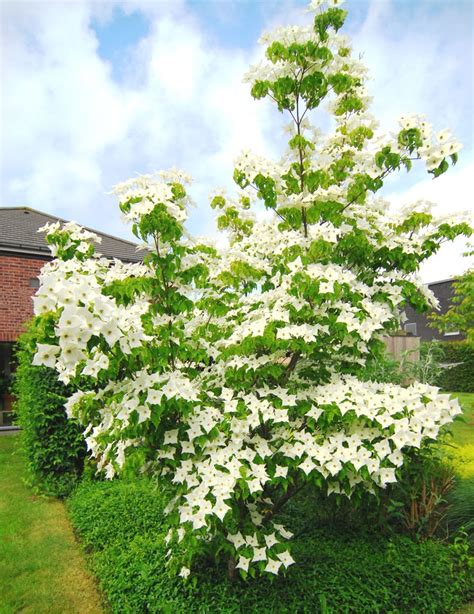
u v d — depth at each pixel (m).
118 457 2.37
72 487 5.08
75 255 2.65
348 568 2.83
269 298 2.68
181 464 2.33
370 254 2.83
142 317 2.43
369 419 2.35
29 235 8.71
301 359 2.97
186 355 2.65
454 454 4.35
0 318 7.93
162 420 2.40
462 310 8.68
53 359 1.78
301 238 2.66
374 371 3.92
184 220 2.44
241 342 2.49
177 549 3.00
